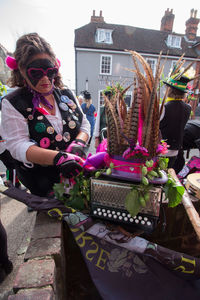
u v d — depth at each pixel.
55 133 1.08
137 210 0.86
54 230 1.00
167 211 1.49
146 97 0.78
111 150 0.94
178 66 1.06
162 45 14.12
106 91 1.63
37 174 1.16
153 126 0.84
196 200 1.49
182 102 1.92
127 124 0.85
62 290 0.98
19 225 1.96
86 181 1.04
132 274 1.06
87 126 1.30
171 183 0.95
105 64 13.20
